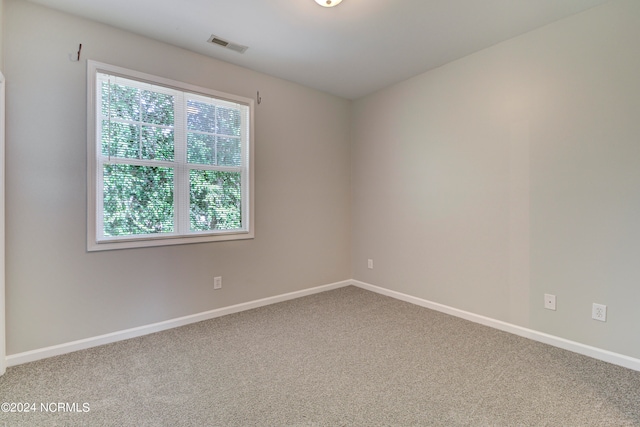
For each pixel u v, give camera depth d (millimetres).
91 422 1569
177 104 2797
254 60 3008
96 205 2416
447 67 3082
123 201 2547
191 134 2885
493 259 2773
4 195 2047
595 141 2199
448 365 2129
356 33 2527
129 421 1580
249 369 2076
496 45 2709
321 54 2893
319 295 3750
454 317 3031
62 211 2271
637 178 2039
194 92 2857
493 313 2783
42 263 2205
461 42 2674
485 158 2809
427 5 2154
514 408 1681
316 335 2613
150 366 2107
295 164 3615
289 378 1974
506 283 2691
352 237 4195
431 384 1908
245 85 3176
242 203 3230
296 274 3658
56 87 2236
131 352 2307
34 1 2133
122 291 2527
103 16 2307
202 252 2943
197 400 1751
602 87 2160
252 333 2650
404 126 3510
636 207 2047
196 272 2910
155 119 2684
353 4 2143
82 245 2352
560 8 2191
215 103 3023
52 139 2229
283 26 2430
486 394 1806
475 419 1597
